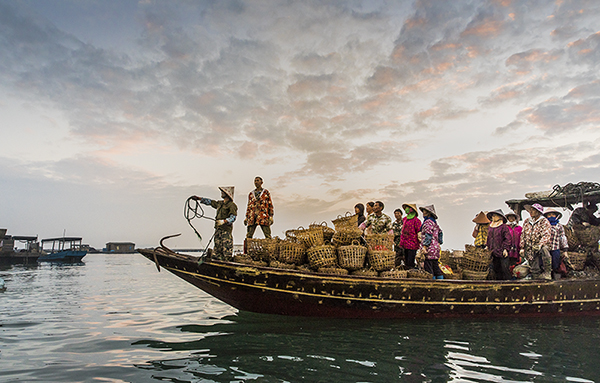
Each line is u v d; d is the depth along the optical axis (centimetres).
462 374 433
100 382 404
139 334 632
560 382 411
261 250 778
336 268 730
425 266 809
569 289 802
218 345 555
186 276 765
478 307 763
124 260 5888
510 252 871
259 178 893
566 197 966
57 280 1930
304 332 636
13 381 407
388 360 483
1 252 4284
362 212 961
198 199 744
